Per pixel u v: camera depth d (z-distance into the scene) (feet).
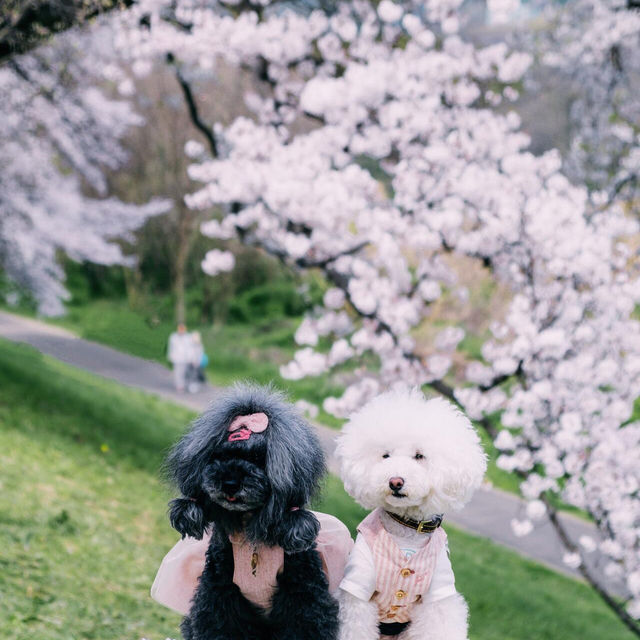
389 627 9.53
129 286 94.32
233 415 8.71
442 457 8.96
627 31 27.22
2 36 21.61
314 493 8.72
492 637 26.78
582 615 30.35
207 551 9.30
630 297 22.21
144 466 36.88
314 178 25.04
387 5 25.34
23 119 43.60
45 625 16.16
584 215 25.91
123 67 70.69
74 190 57.26
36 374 47.47
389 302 25.02
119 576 21.71
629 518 21.66
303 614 8.84
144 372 64.90
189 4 26.76
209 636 8.92
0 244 50.21
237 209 27.86
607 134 32.63
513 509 42.83
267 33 25.71
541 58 32.55
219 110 67.92
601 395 22.66
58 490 28.91
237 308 96.22
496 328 23.54
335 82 24.47
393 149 26.91
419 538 9.43
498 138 25.12
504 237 22.71
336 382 34.12
